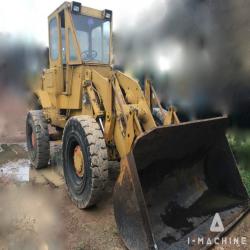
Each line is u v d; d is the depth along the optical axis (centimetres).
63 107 413
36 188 386
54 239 273
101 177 298
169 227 267
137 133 270
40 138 439
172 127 254
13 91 890
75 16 390
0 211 323
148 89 340
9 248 259
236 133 444
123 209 246
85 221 302
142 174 280
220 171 325
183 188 309
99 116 328
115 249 258
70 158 349
